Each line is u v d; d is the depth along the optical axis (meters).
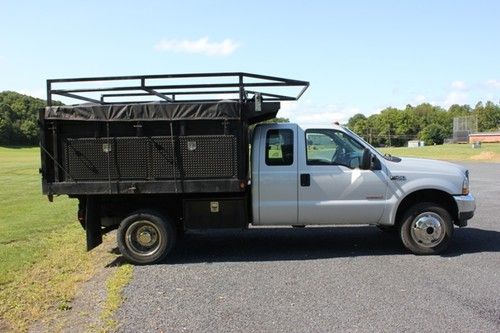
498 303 5.77
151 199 8.22
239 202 8.18
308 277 7.03
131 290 6.59
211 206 8.18
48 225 11.79
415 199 8.47
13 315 5.80
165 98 8.37
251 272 7.39
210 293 6.40
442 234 8.16
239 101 7.91
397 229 8.50
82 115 7.86
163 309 5.82
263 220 8.29
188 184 7.89
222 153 7.88
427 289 6.34
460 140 118.06
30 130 143.25
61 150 7.96
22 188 22.22
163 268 7.77
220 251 8.85
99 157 7.93
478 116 151.75
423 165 8.36
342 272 7.25
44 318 5.69
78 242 9.84
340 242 9.34
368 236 9.83
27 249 9.15
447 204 8.50
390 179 8.22
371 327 5.12
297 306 5.82
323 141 8.30
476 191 17.41
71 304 6.16
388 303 5.84
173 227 8.15
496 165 34.72
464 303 5.78
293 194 8.22
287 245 9.20
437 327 5.08
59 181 7.99
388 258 8.03
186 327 5.26
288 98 8.73
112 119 7.83
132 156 7.90
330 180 8.22
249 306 5.87
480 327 5.06
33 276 7.44
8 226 11.66
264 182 8.21
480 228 10.51
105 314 5.66
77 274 7.52
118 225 8.33
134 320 5.48
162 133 7.88
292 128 8.30
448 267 7.40
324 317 5.45
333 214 8.25
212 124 7.88
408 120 156.25
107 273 7.58
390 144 149.50
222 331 5.14
